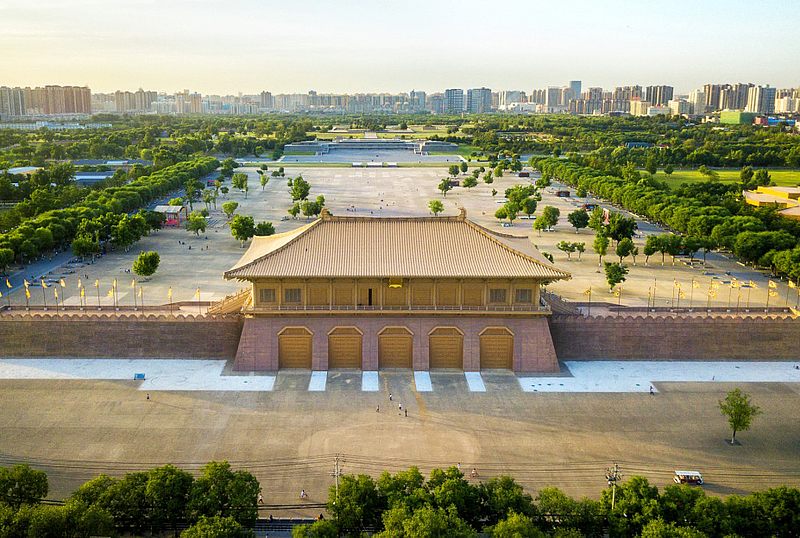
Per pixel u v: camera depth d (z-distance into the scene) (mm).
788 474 102875
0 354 144625
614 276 197250
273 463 104438
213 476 90000
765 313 158875
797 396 129625
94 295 190500
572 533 81188
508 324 140000
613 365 144500
